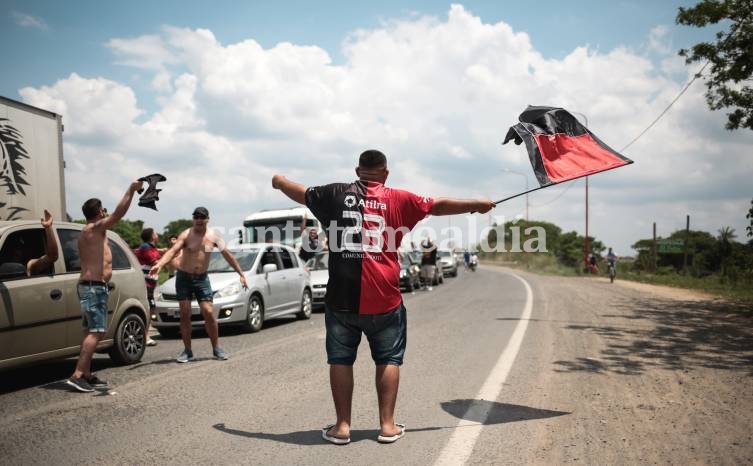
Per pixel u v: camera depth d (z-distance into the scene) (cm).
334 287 396
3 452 396
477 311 1362
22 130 806
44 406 524
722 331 1013
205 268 762
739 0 1289
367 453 390
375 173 407
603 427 446
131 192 582
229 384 611
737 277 2344
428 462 372
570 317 1229
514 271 4938
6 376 687
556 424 455
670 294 1998
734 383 601
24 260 632
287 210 2080
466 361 724
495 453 388
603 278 3653
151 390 585
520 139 480
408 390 572
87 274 591
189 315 757
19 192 800
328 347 412
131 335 741
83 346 584
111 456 387
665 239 8081
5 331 571
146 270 1048
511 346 838
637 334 972
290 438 425
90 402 538
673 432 432
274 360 756
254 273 1127
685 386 586
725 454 383
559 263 5591
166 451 397
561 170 460
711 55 1352
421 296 1922
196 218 748
